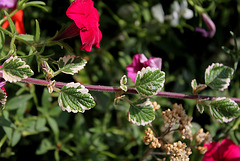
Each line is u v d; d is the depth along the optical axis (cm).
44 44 54
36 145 75
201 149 59
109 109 76
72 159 74
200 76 87
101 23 81
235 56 66
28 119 70
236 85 81
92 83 80
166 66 84
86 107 50
